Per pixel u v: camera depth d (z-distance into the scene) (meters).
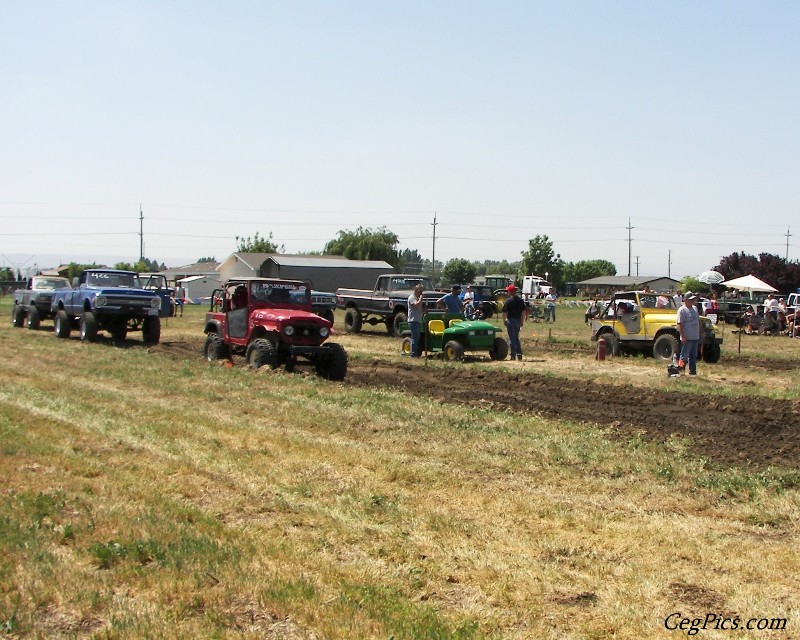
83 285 23.27
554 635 4.59
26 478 7.43
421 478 7.70
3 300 53.91
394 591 5.10
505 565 5.55
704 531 6.31
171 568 5.36
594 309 22.36
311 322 15.09
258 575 5.26
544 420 10.69
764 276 54.72
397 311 26.50
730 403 12.34
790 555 5.78
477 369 16.66
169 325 30.33
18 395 12.03
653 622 4.76
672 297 20.30
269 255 61.06
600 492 7.38
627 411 11.79
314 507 6.75
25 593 5.00
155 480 7.52
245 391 12.65
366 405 11.47
